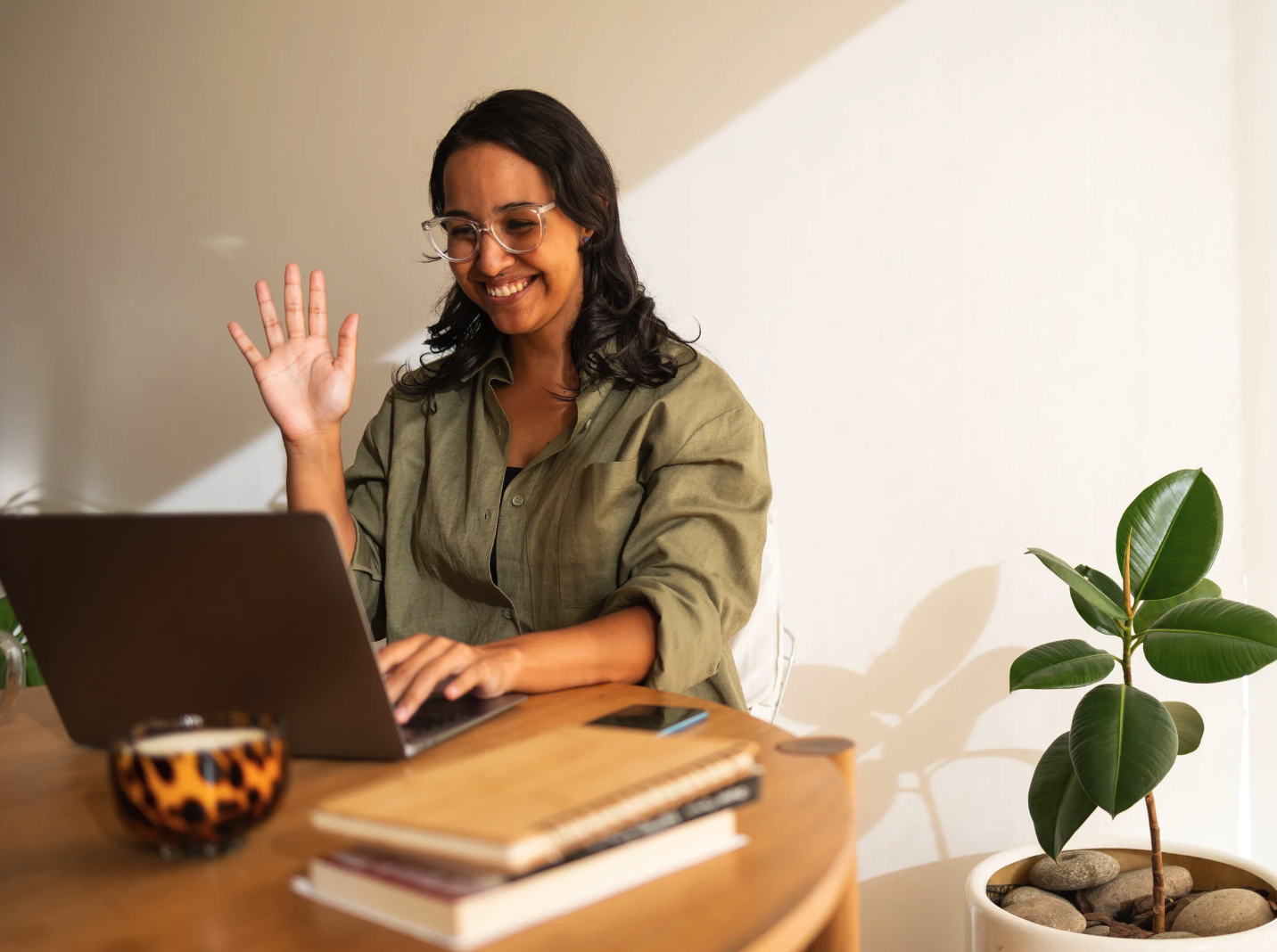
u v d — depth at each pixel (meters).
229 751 0.66
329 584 0.80
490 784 0.63
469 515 1.56
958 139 2.01
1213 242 1.91
